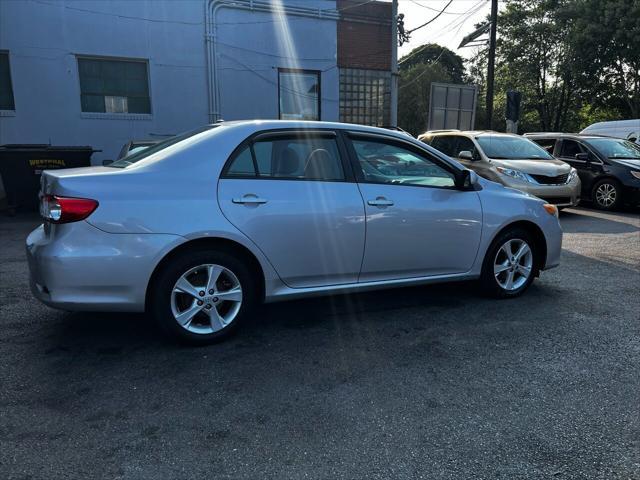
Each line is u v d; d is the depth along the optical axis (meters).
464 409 2.89
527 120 36.59
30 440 2.56
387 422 2.76
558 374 3.31
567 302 4.73
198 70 12.63
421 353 3.62
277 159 3.82
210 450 2.50
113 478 2.29
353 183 4.01
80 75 11.80
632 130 14.59
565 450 2.52
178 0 12.20
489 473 2.35
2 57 11.28
